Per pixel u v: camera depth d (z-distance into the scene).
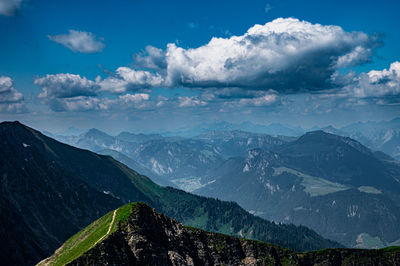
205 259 153.62
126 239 127.81
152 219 144.50
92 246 119.19
